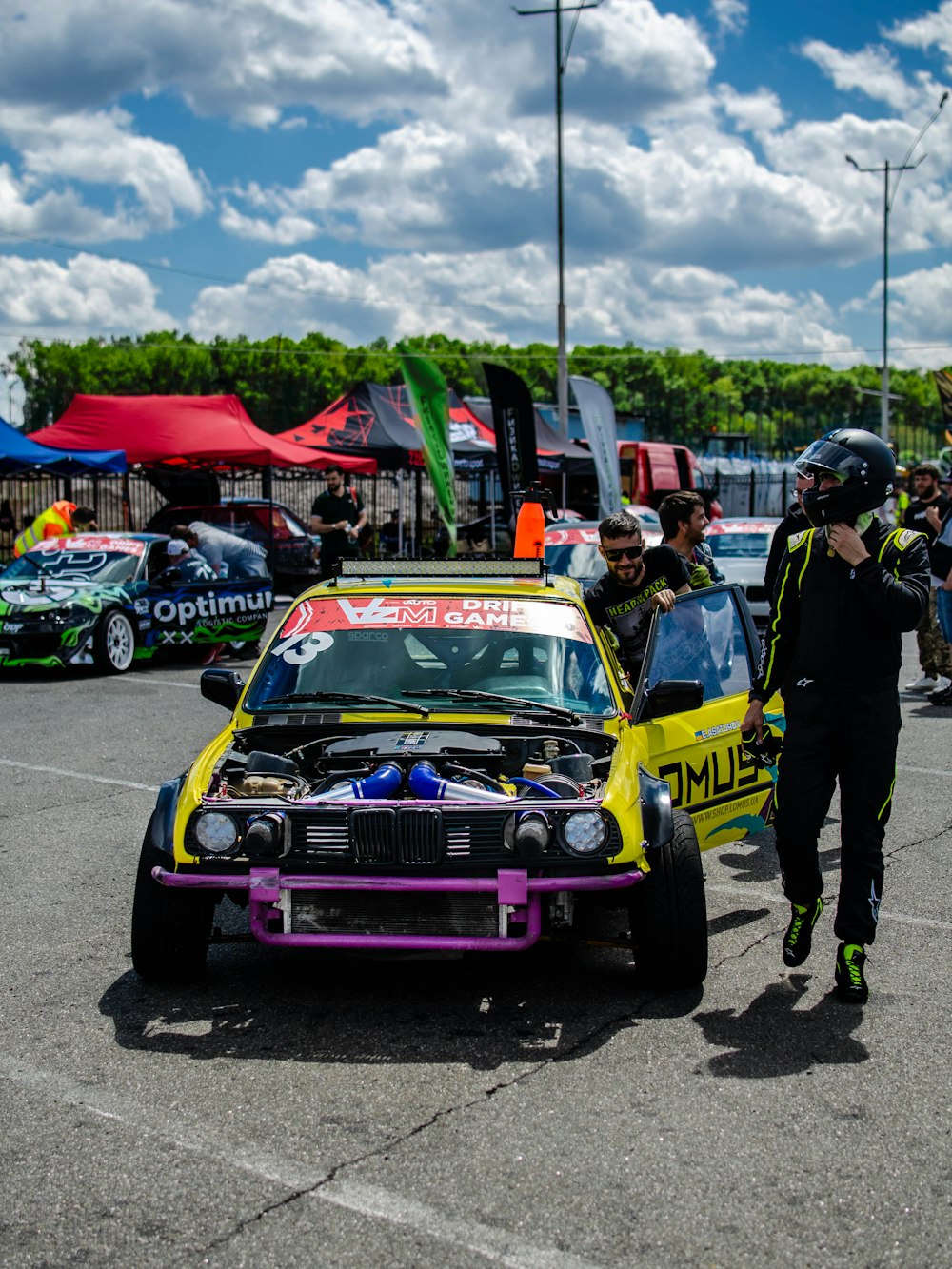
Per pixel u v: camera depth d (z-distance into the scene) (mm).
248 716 4848
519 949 3986
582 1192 3072
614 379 151125
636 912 4320
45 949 4910
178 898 4316
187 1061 3844
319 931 4082
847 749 4371
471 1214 2967
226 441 20797
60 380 121938
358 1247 2826
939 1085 3707
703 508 6414
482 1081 3713
